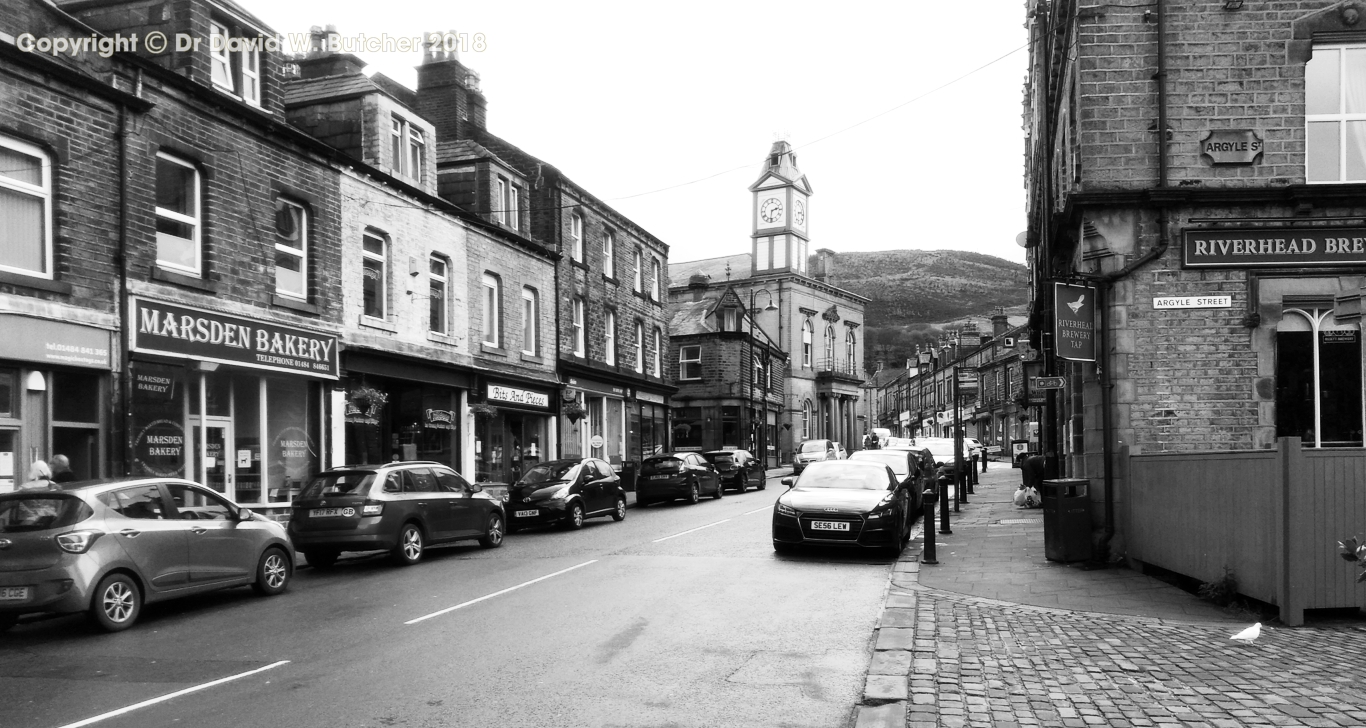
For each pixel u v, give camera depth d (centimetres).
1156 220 1276
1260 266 1260
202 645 860
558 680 705
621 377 3394
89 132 1363
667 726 591
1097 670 706
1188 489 1060
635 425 3584
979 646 792
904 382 9469
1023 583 1137
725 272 7062
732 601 1048
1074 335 1251
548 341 2858
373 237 2048
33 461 1264
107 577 933
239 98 1723
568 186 3038
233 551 1102
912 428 8012
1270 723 571
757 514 2267
